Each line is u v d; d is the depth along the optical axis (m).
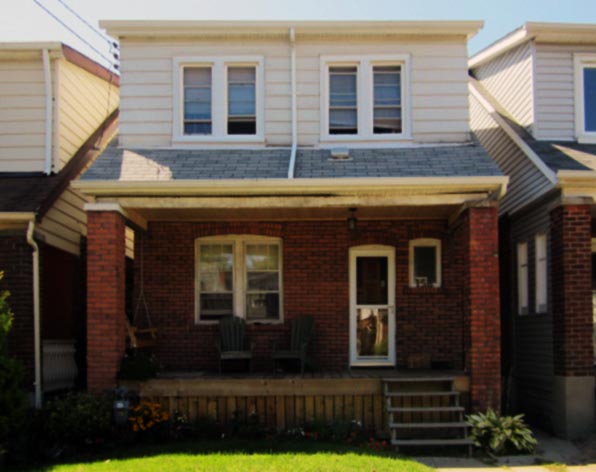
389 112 11.58
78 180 9.74
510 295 12.59
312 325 11.38
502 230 12.87
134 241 11.82
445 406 9.77
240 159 10.79
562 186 10.10
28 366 10.32
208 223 11.82
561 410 9.99
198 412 9.76
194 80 11.66
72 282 12.00
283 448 8.53
